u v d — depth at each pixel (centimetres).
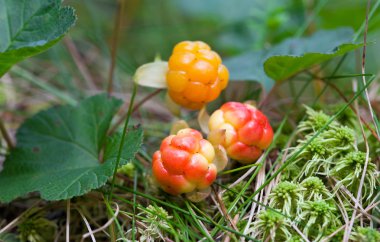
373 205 19
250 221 19
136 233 19
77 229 21
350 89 26
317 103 23
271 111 25
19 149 21
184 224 19
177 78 20
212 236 18
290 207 19
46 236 20
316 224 18
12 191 20
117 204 19
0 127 23
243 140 20
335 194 19
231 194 20
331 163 19
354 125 21
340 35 23
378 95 25
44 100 29
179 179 19
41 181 20
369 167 19
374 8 23
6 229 20
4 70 20
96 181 19
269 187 19
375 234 18
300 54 22
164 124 26
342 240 18
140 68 21
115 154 20
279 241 18
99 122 22
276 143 21
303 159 20
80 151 22
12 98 29
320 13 29
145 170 21
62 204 20
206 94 20
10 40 20
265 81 23
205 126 21
